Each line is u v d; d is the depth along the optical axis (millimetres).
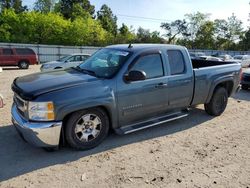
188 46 79312
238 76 7430
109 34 65938
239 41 78562
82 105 4574
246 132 6027
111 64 5309
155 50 5602
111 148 5000
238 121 6809
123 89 5062
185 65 6066
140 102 5336
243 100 9578
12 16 53562
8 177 3998
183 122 6574
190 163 4508
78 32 56000
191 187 3824
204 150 5020
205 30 77625
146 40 71812
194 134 5812
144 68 5387
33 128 4328
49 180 3939
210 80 6559
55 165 4359
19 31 53750
